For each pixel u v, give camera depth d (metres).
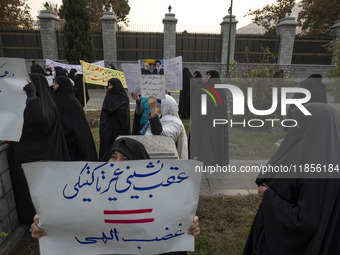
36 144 2.72
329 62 17.33
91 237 1.28
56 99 3.57
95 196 1.25
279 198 1.40
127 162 1.25
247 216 3.10
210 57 17.30
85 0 15.69
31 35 16.56
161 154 2.11
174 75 2.41
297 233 1.31
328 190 1.21
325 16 19.80
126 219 1.26
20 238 2.67
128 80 3.20
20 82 2.14
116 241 1.29
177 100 11.34
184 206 1.29
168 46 16.59
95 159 3.93
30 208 2.71
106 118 4.25
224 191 3.60
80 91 8.86
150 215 1.28
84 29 15.66
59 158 3.05
